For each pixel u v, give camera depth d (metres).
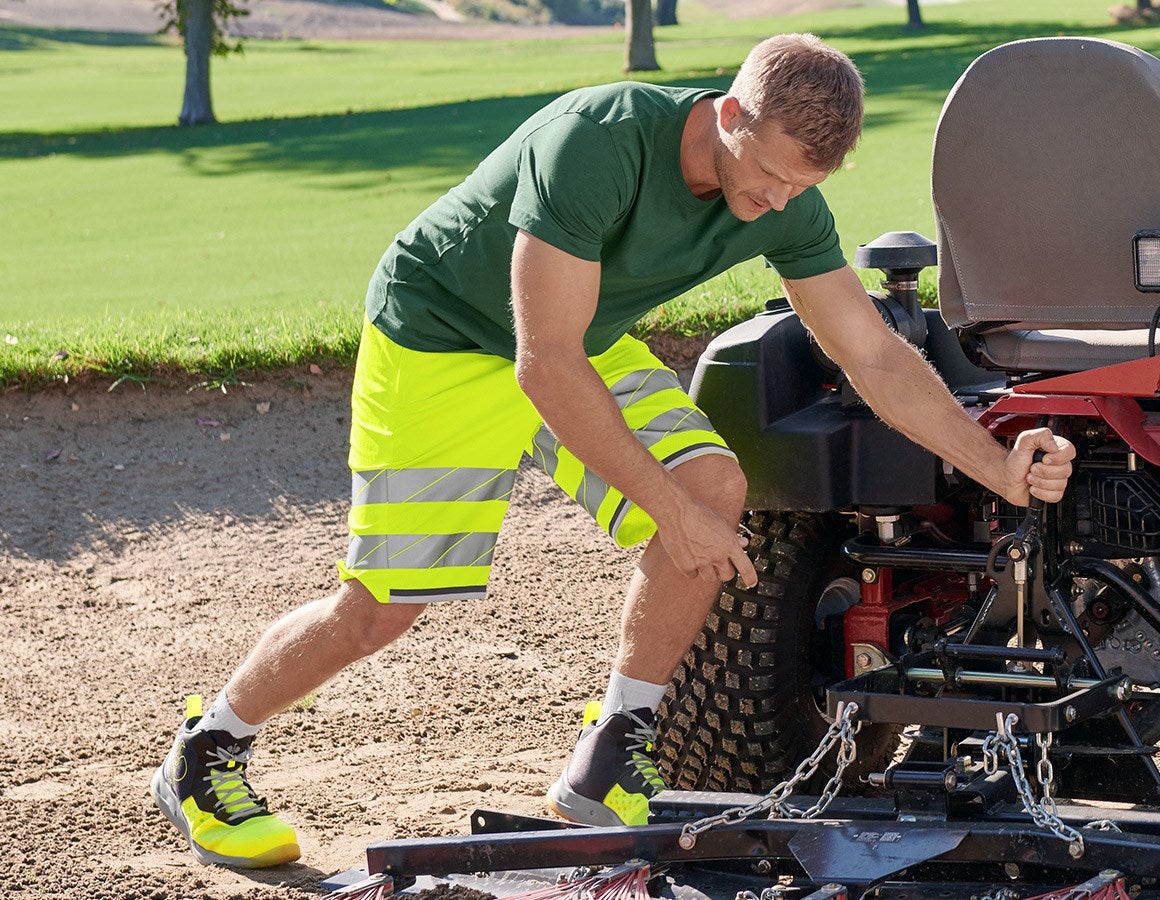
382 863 3.08
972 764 3.03
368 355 3.53
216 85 43.62
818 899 2.66
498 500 3.56
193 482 7.59
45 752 4.78
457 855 3.05
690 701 3.79
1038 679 3.11
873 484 3.54
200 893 3.55
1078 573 3.37
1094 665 3.09
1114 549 3.33
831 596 3.86
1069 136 3.11
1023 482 3.13
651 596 3.40
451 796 4.27
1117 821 2.77
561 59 46.62
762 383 3.57
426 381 3.45
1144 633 3.35
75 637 6.16
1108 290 3.15
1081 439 3.37
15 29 73.88
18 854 3.85
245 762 3.80
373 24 91.81
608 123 3.02
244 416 8.13
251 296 12.83
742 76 2.91
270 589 6.68
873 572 3.69
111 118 35.59
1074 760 3.21
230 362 8.40
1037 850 2.75
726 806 3.07
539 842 3.01
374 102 35.72
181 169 24.84
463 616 6.20
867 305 3.42
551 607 6.31
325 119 31.08
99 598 6.59
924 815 2.91
